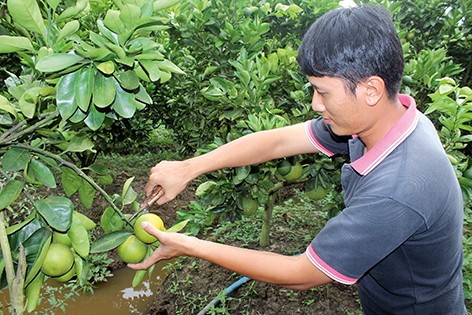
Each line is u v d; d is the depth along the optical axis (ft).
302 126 5.82
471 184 6.24
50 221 3.76
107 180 5.01
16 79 4.69
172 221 16.06
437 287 4.35
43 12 4.45
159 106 19.61
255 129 7.02
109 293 12.44
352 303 9.31
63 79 3.55
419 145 3.65
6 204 3.76
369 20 3.28
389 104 3.68
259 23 9.22
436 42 12.89
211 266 11.54
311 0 10.54
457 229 3.95
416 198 3.38
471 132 9.57
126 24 3.54
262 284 10.14
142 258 4.55
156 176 5.31
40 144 4.79
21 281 3.30
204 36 9.57
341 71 3.28
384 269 4.32
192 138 14.79
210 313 9.50
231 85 8.00
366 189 3.65
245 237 12.25
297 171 7.73
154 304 11.41
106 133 17.15
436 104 6.52
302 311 9.20
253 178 7.47
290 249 11.40
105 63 3.53
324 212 13.19
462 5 12.34
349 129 3.80
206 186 7.60
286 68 9.64
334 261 3.72
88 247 3.97
